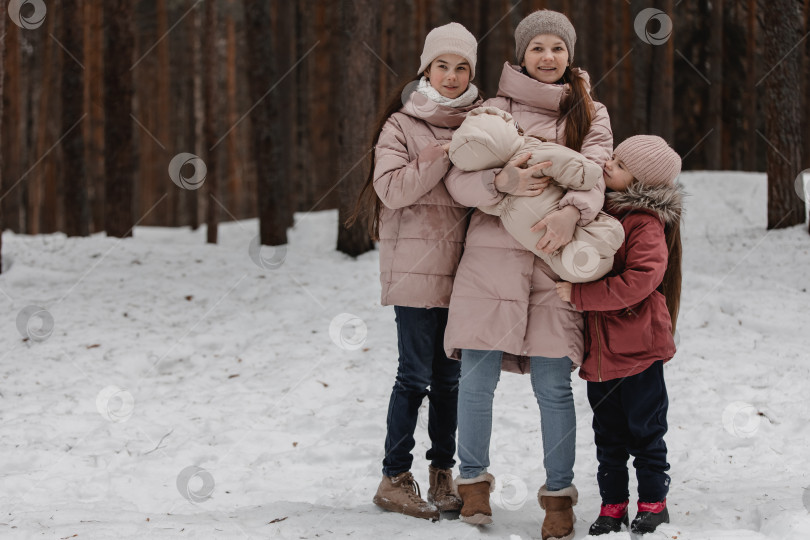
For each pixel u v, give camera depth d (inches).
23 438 221.9
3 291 407.8
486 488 150.0
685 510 151.5
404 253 153.9
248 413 253.6
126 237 597.6
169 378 295.3
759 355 294.2
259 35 583.2
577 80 153.5
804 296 372.8
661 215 142.6
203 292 412.8
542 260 145.2
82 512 152.4
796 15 525.0
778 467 187.5
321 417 249.6
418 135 158.4
